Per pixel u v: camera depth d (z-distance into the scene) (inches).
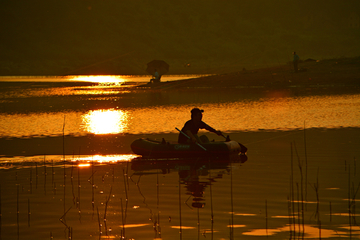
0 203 1020.5
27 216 925.2
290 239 775.1
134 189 1131.3
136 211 946.7
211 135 2044.8
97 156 1601.9
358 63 6058.1
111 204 1001.5
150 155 1551.4
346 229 818.2
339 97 3752.5
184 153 1523.1
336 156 1491.1
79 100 4411.9
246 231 815.7
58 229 846.5
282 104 3371.1
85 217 914.1
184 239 784.9
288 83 5324.8
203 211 936.3
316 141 1801.2
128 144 1845.5
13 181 1231.5
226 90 5093.5
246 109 3125.0
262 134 2037.4
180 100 4050.2
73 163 1482.5
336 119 2496.3
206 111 3070.9
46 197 1067.3
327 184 1135.6
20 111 3427.7
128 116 2896.2
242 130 2180.1
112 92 5669.3
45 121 2741.1
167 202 1007.6
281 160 1459.2
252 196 1040.8
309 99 3681.1
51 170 1374.3
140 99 4333.2
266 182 1171.9
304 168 1327.5
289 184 1146.7
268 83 5457.7
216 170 1338.6
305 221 862.5
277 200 1004.6
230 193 1072.8
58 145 1839.3
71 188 1150.3
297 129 2169.0
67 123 2608.3
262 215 901.2
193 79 6520.7
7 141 1961.1
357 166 1334.9
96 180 1237.1
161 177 1261.1
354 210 925.2
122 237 800.9
